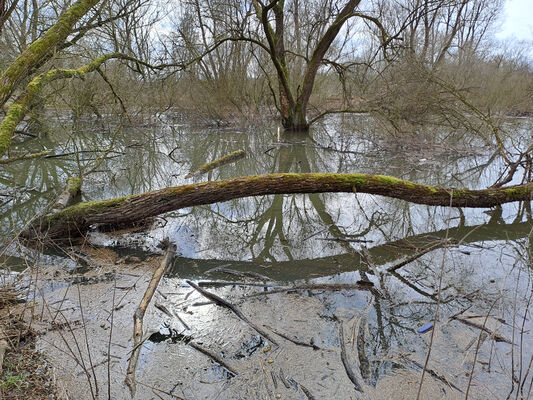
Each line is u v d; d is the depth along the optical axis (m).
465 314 3.17
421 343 2.83
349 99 14.66
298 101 13.69
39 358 2.58
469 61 15.24
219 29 14.67
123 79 13.30
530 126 13.57
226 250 4.55
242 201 6.53
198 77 15.28
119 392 2.34
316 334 2.92
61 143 11.34
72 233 4.43
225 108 15.27
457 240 4.84
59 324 2.93
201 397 2.33
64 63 10.29
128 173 8.33
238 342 2.82
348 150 10.87
